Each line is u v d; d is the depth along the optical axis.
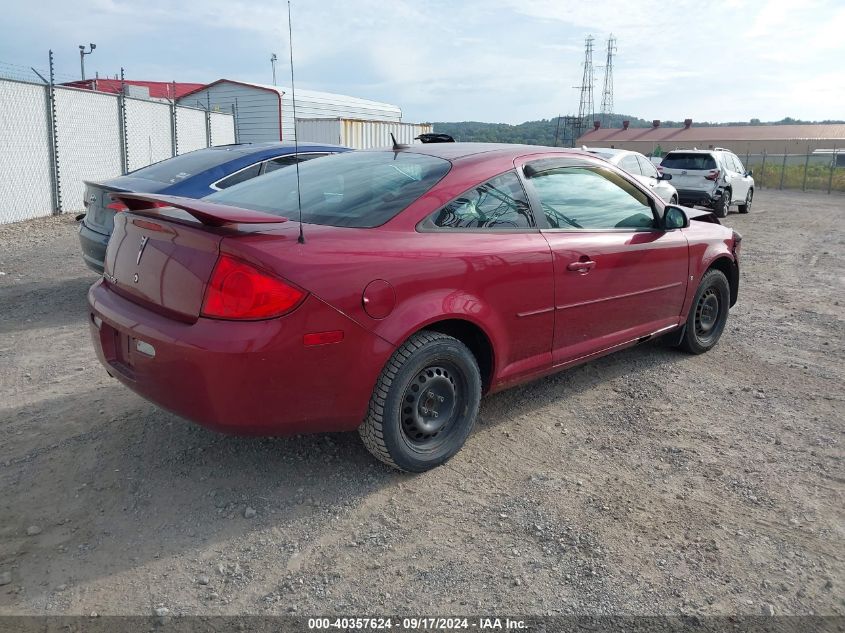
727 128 67.12
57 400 4.17
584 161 4.27
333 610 2.47
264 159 6.85
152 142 16.94
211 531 2.90
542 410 4.25
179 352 2.77
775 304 7.48
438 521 3.02
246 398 2.77
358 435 3.78
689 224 4.81
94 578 2.60
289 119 25.91
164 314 2.96
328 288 2.85
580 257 3.94
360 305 2.93
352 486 3.27
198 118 19.22
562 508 3.15
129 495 3.14
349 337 2.92
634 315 4.49
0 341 5.34
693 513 3.15
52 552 2.74
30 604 2.45
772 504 3.25
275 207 3.51
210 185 6.46
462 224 3.45
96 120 14.60
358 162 3.96
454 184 3.49
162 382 2.89
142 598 2.50
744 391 4.69
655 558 2.81
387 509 3.09
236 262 2.73
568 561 2.77
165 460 3.45
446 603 2.52
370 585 2.61
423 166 3.66
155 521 2.96
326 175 3.82
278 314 2.75
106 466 3.38
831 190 34.09
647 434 3.96
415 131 28.30
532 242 3.69
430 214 3.34
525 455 3.65
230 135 21.02
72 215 13.33
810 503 3.27
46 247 9.70
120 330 3.05
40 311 6.26
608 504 3.20
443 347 3.27
